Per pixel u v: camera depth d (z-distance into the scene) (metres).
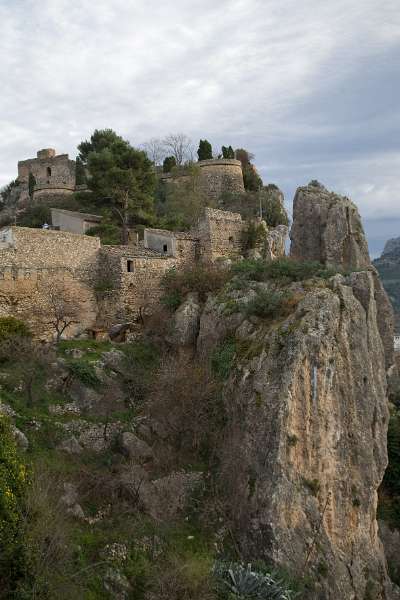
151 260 38.78
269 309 30.05
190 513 24.42
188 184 64.06
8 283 32.91
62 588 17.02
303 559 23.30
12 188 75.00
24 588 15.95
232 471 25.48
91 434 26.03
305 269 33.19
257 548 23.33
